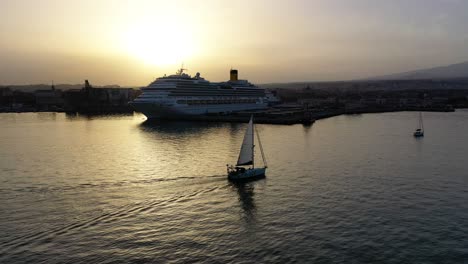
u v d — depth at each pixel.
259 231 46.19
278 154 94.50
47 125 176.75
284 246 42.22
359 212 52.19
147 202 56.66
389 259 39.09
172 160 86.75
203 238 44.41
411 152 97.69
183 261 39.12
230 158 88.19
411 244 42.31
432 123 179.50
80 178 70.81
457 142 115.25
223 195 60.25
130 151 100.06
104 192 61.66
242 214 51.84
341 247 41.81
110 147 107.31
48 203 55.97
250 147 70.69
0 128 163.38
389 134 136.25
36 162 85.94
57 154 96.44
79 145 111.62
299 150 100.56
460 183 66.75
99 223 48.56
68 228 46.94
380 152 97.56
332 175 72.56
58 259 39.38
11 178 71.00
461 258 39.12
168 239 44.09
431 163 83.69
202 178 70.19
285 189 63.34
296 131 146.38
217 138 123.94
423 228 46.56
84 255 40.28
